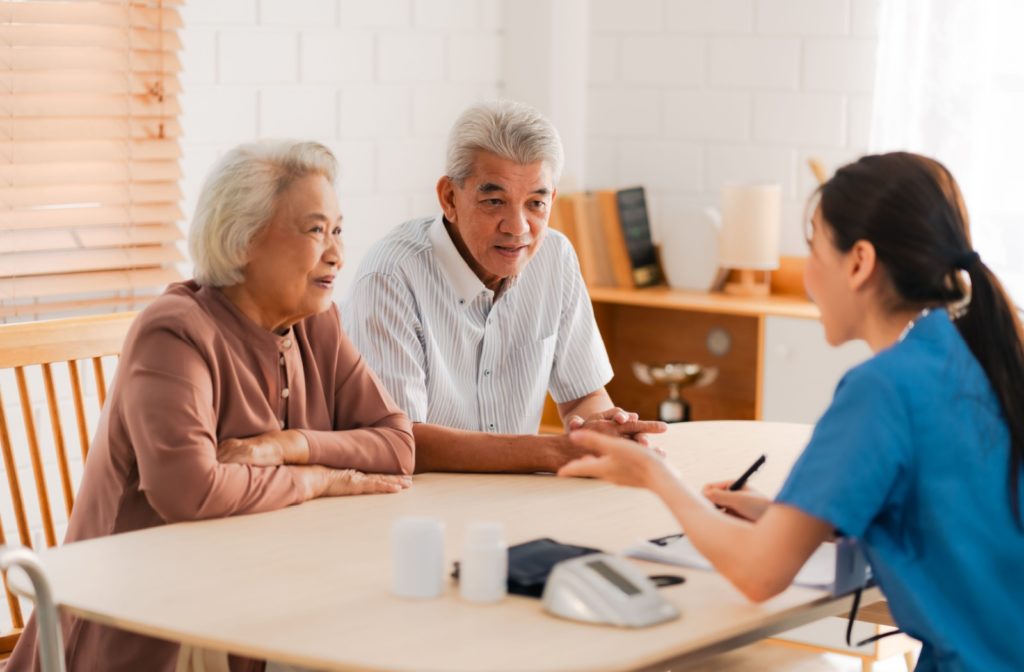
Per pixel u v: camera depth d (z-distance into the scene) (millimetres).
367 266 2383
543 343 2533
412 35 3766
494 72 3998
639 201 3889
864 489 1486
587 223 3871
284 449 1933
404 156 3791
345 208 3672
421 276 2379
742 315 3783
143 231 3195
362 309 2340
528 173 2256
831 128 3701
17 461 3006
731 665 2357
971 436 1526
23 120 3012
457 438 2152
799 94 3738
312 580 1588
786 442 2346
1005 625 1514
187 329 1877
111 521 1907
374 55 3688
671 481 1613
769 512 1527
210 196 1921
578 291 2609
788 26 3732
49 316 3096
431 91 3834
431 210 3883
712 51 3855
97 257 3117
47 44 2996
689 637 1435
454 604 1516
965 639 1512
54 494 3072
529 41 3957
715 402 3873
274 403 2012
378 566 1644
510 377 2520
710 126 3883
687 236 3809
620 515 1897
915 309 1615
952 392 1535
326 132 3611
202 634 1421
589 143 4055
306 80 3555
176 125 3232
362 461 2021
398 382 2305
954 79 3371
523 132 2242
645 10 3941
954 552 1511
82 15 3031
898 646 2629
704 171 3908
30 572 1503
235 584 1571
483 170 2256
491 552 1517
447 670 1328
